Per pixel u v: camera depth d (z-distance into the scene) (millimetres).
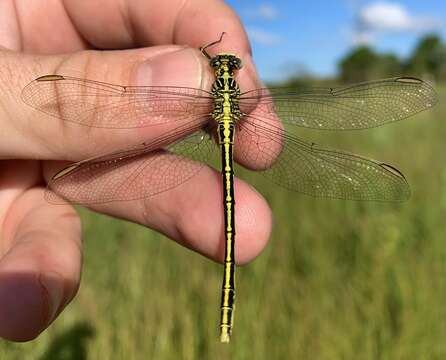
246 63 88
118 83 66
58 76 64
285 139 87
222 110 82
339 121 88
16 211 76
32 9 93
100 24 94
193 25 88
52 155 69
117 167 77
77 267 65
